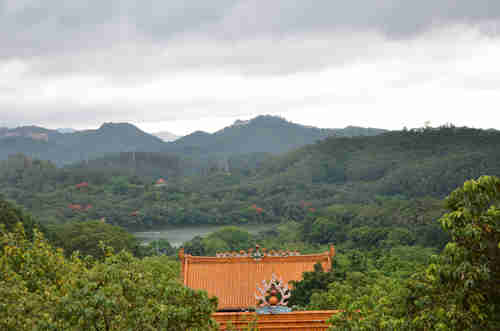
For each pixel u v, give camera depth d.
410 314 17.14
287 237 159.75
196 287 38.75
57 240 99.25
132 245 112.56
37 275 26.80
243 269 40.38
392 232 112.00
